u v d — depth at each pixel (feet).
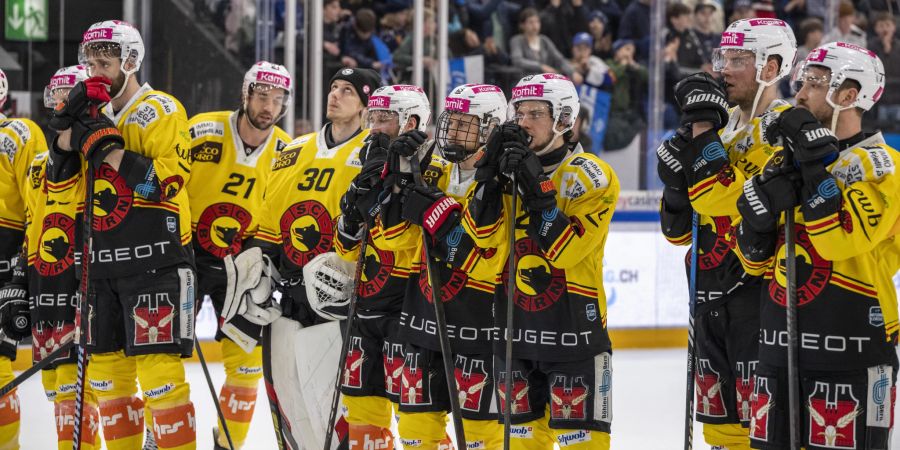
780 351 19.63
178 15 46.11
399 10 48.88
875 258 19.21
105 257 25.30
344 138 26.91
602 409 21.63
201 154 29.91
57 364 27.86
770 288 20.10
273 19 46.80
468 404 23.40
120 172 24.43
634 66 52.60
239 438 31.24
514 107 22.21
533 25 51.57
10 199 29.66
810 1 53.78
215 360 48.03
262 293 26.30
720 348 23.53
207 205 30.01
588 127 52.24
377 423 25.58
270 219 27.81
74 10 47.37
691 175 21.34
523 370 22.12
